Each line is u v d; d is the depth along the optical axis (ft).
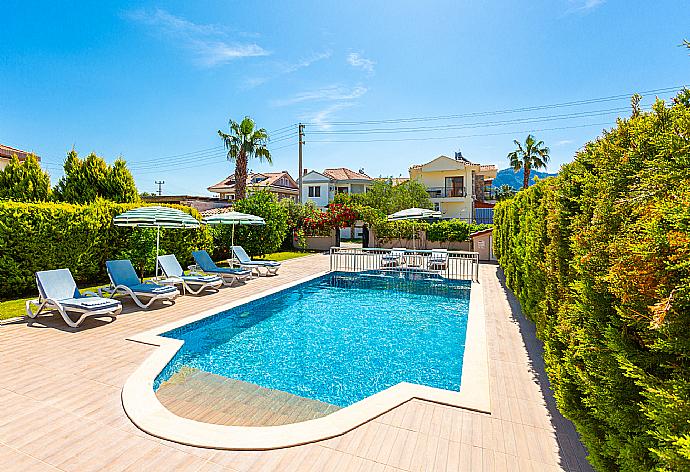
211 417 13.44
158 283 30.37
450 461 9.84
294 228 79.10
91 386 14.08
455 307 32.30
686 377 6.23
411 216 53.98
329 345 22.52
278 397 15.47
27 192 41.22
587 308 9.25
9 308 25.96
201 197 100.01
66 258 33.17
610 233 8.98
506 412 12.46
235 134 77.30
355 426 11.46
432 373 18.49
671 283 6.12
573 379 9.80
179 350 18.71
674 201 6.33
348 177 136.67
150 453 10.09
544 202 18.07
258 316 29.32
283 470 9.46
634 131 9.45
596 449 8.49
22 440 10.55
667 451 5.66
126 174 46.37
